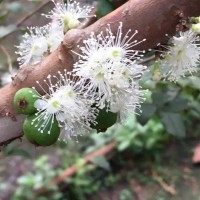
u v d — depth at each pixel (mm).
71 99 133
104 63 132
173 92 263
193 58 149
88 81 135
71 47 129
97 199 607
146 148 642
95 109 137
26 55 159
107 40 131
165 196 599
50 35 154
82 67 131
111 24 129
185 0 124
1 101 135
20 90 130
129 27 127
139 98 149
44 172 598
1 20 311
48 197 583
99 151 625
